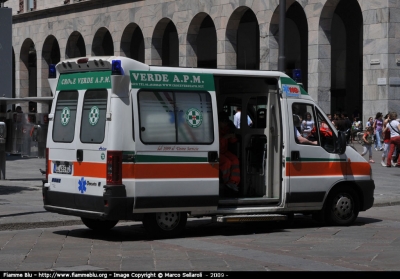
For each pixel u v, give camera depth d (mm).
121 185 11391
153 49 41750
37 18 51156
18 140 22531
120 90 11469
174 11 40250
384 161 27234
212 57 44031
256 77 12812
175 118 11883
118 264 9602
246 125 13500
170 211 11867
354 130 35281
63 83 12547
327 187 13336
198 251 10664
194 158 12016
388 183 21766
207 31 44219
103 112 11602
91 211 11719
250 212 12641
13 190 19062
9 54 18172
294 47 41906
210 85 12289
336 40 41438
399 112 31875
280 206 12938
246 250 10781
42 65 51125
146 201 11578
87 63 11914
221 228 13445
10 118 24109
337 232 12812
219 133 13375
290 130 13008
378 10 31797
